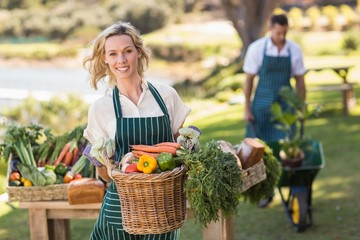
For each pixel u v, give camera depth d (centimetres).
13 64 4784
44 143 548
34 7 5931
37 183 497
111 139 393
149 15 5247
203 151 375
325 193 781
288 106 749
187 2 5422
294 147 645
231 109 1528
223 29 4806
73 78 3756
